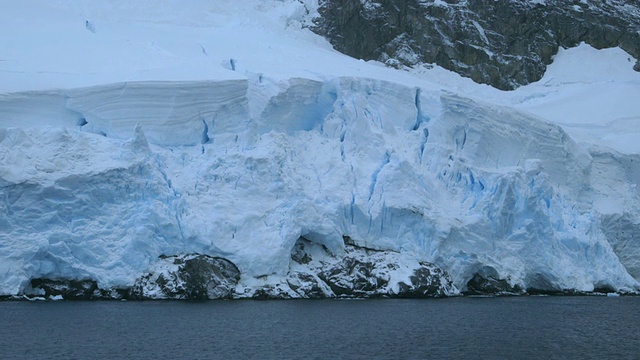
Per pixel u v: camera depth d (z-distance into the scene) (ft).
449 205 215.72
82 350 141.90
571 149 238.68
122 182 188.75
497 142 228.02
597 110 285.23
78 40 244.63
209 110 211.20
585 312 194.90
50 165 185.37
